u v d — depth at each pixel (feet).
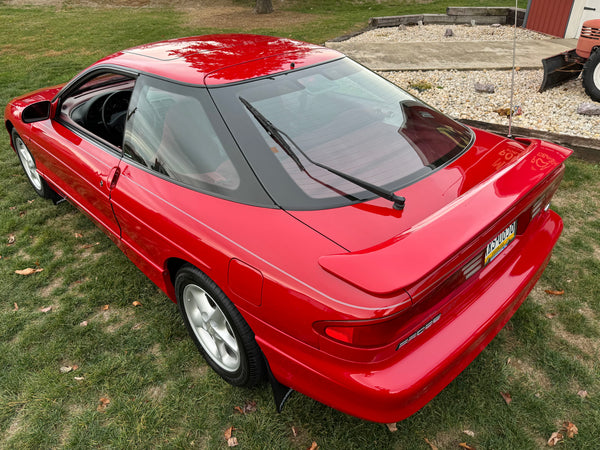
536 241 7.58
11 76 27.91
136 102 8.30
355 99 7.89
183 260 7.61
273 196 6.28
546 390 7.51
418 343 5.54
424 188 6.38
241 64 7.97
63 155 10.17
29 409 7.55
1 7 62.08
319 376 5.59
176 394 7.70
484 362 8.02
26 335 9.04
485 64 26.03
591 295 9.46
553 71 21.04
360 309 4.92
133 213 7.97
